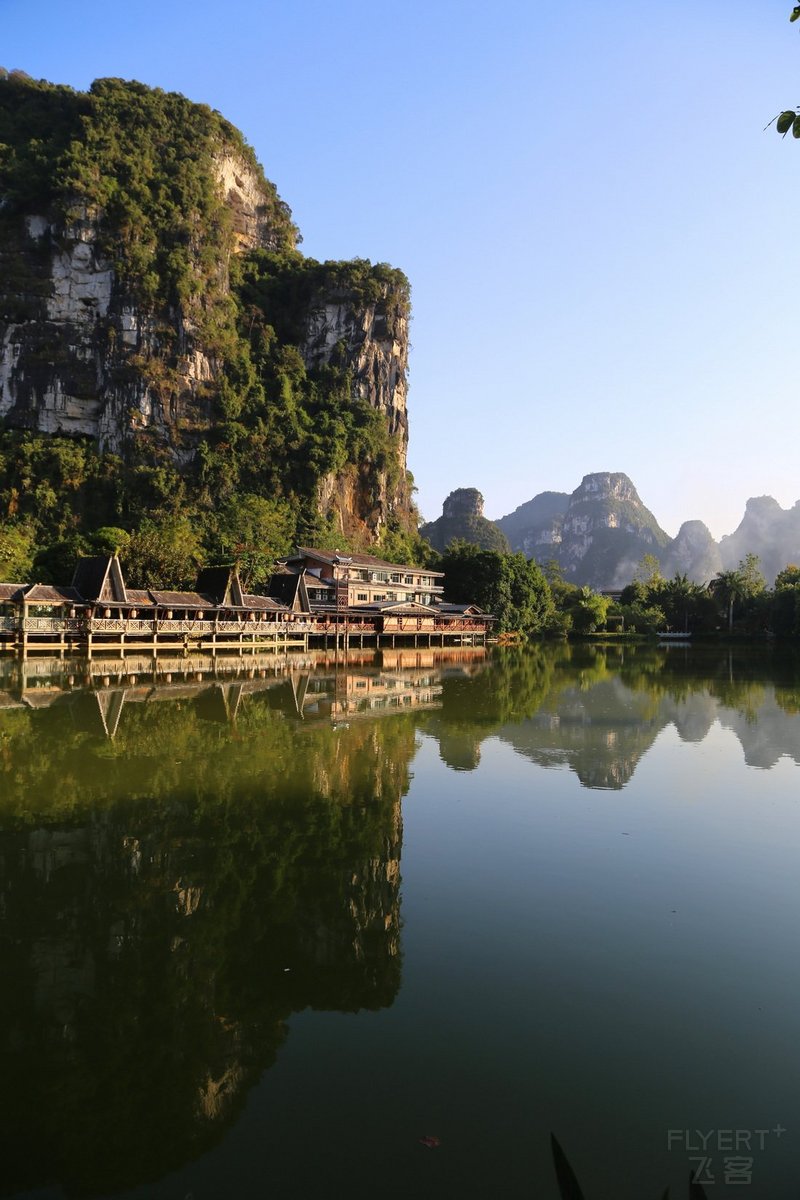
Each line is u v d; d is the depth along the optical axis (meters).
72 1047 8.59
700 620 130.12
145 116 129.50
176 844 15.02
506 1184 6.50
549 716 32.06
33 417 109.00
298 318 141.88
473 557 103.00
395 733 27.33
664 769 21.78
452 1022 9.01
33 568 71.25
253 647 61.62
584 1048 8.49
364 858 14.36
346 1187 6.50
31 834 15.53
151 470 105.19
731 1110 7.49
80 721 28.56
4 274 110.81
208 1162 6.82
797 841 15.38
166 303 114.69
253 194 152.00
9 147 119.56
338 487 127.00
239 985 9.88
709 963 10.39
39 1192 6.58
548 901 12.41
